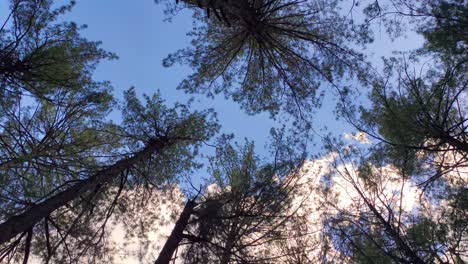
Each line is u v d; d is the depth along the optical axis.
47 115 9.95
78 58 9.56
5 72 8.84
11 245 9.07
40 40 9.07
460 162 7.84
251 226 9.91
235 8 11.02
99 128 10.27
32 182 9.05
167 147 10.51
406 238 7.77
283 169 10.41
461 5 8.60
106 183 9.91
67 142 9.76
